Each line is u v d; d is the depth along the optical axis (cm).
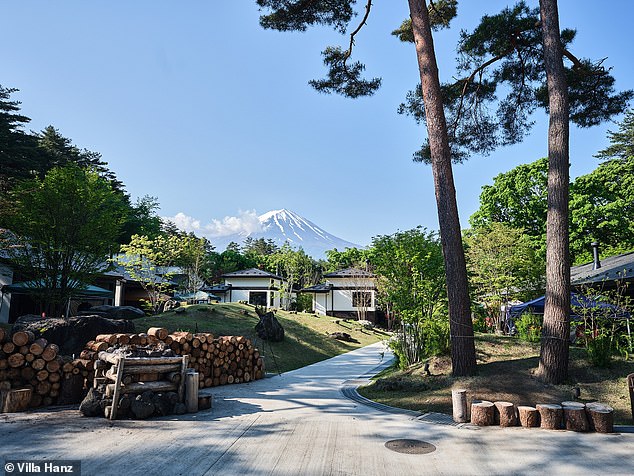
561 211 884
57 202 1369
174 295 3262
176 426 605
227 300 3872
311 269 4759
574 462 467
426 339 1158
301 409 755
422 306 1169
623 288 1347
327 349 1986
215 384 1063
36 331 1048
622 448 521
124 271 2659
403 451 502
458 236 960
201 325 1806
